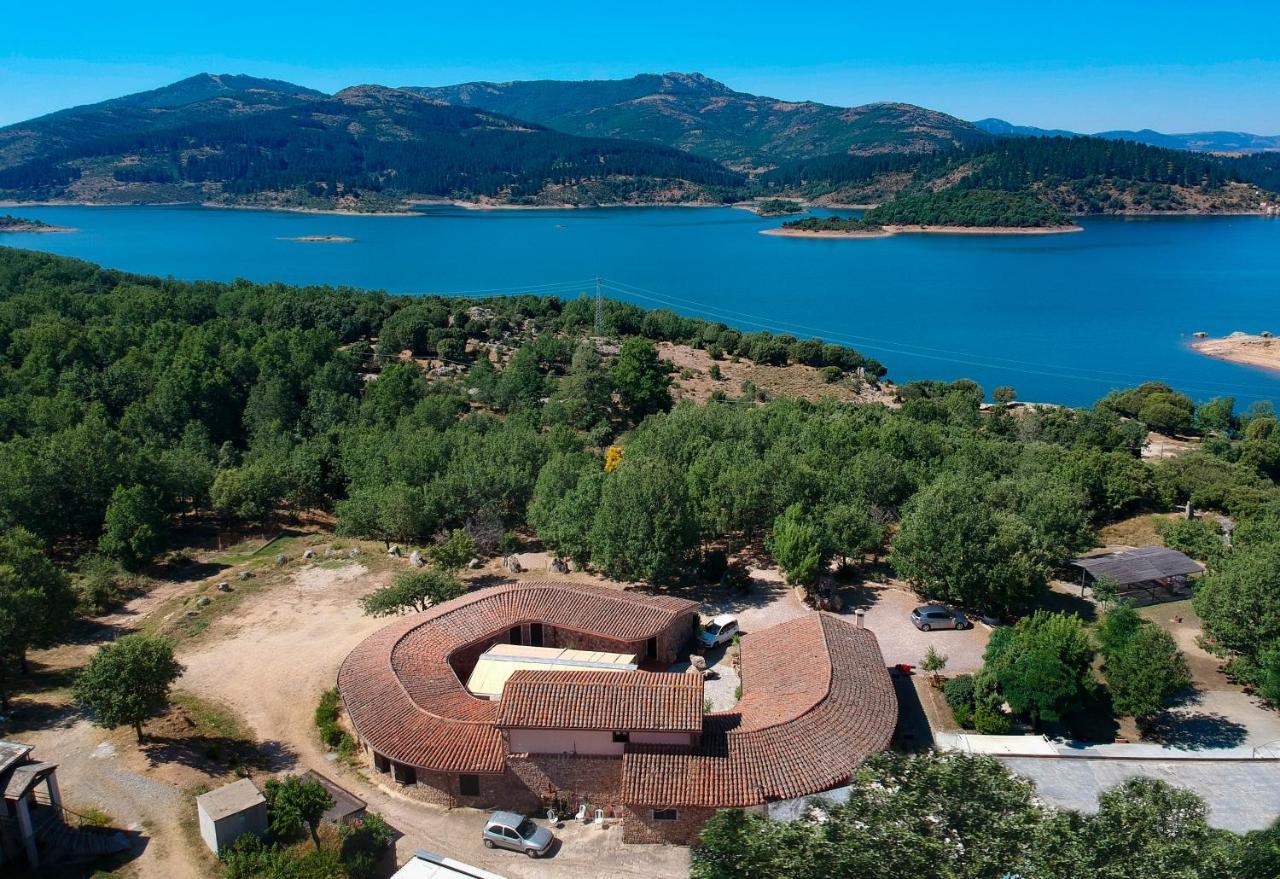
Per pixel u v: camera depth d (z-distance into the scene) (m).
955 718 48.88
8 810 35.06
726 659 55.84
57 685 51.94
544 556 75.19
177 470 87.38
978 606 61.69
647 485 65.19
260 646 57.59
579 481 73.06
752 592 65.94
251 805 36.75
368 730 43.41
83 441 80.69
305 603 64.69
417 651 49.94
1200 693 53.50
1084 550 75.00
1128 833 20.03
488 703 45.19
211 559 78.06
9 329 139.88
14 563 54.72
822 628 51.31
